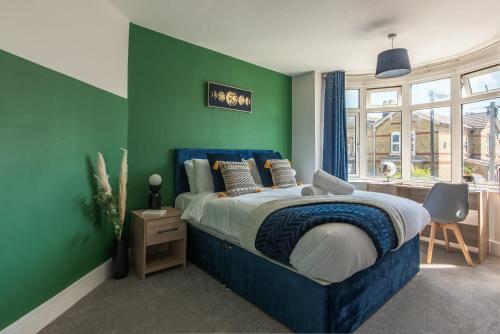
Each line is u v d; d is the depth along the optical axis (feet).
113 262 7.94
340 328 5.13
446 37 10.16
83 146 7.06
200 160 10.11
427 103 13.51
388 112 14.87
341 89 14.29
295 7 8.26
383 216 6.20
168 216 8.42
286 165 11.25
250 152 12.77
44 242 5.81
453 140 12.53
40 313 5.61
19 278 5.22
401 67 9.16
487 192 10.46
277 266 5.86
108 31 8.07
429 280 8.05
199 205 8.48
